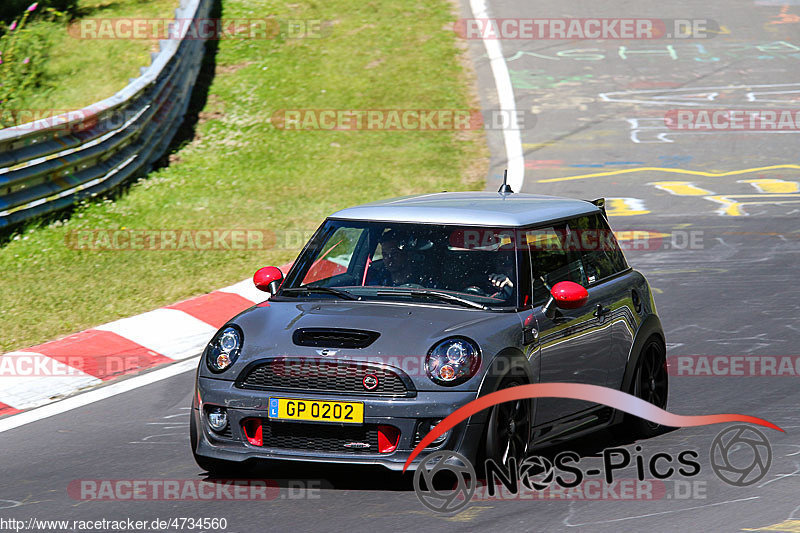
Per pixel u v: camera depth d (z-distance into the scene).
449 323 22.06
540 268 24.16
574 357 24.02
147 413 28.41
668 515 20.03
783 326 35.75
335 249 25.08
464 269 23.75
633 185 60.03
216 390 21.84
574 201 27.23
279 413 21.23
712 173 62.94
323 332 21.84
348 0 103.94
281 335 22.03
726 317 37.09
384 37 93.81
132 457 24.80
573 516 20.03
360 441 21.19
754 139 71.25
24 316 37.31
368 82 82.69
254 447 21.64
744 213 53.53
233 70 84.06
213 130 70.94
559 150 68.19
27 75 77.19
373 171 62.41
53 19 92.06
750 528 19.25
